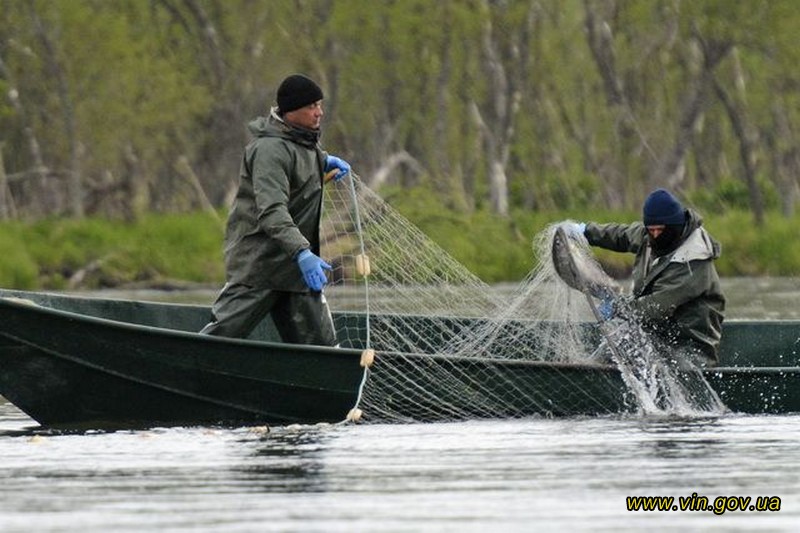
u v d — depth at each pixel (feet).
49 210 453.58
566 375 111.14
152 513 74.74
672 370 112.78
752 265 356.59
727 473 85.20
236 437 101.19
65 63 408.46
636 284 115.75
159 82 422.41
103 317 123.95
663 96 464.24
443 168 415.64
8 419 115.75
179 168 453.17
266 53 433.48
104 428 107.24
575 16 476.54
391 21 416.87
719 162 516.73
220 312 109.50
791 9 403.13
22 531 70.85
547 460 90.33
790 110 443.73
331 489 80.94
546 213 408.26
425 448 95.50
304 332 111.04
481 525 71.61
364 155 465.47
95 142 418.51
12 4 407.23
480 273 327.26
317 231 111.96
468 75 429.79
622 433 102.06
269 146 107.86
